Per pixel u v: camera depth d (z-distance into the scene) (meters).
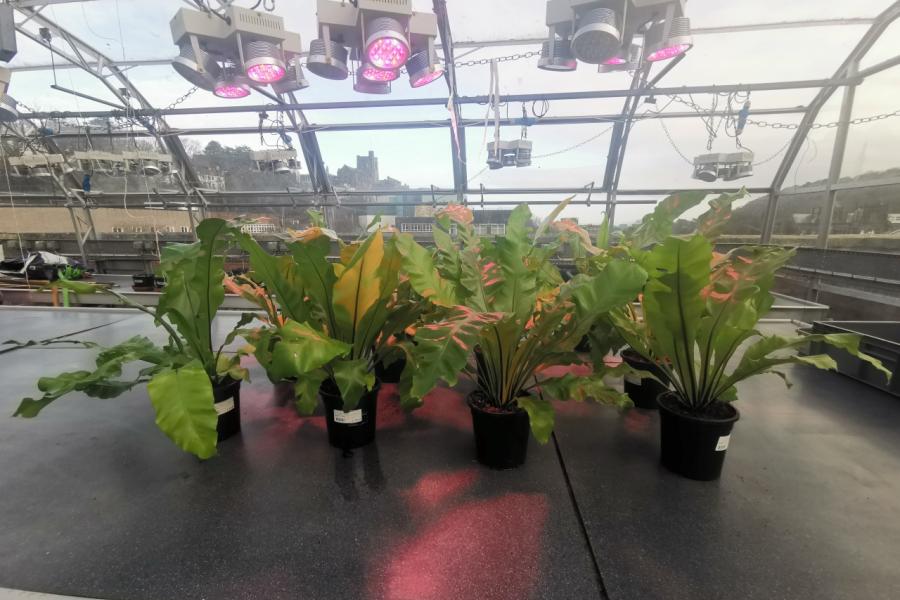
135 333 2.80
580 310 1.18
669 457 1.29
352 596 0.85
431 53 3.09
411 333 1.65
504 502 1.14
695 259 1.04
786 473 1.28
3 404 1.73
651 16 2.98
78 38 4.34
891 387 1.87
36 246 6.84
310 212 2.58
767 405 1.77
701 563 0.93
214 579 0.88
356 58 3.27
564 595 0.85
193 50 3.10
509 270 1.27
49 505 1.11
